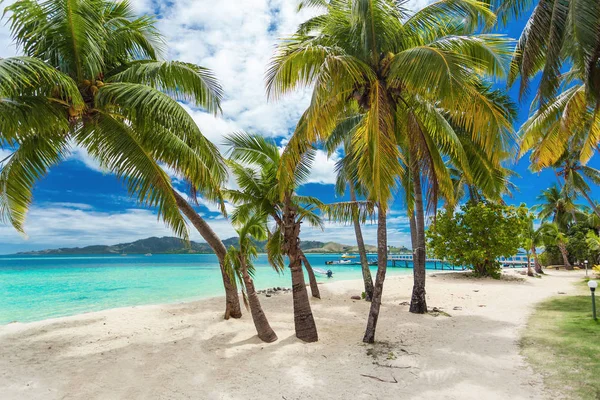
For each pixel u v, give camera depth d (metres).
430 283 18.70
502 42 6.66
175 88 8.16
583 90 10.60
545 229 25.80
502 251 19.36
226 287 10.28
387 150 6.65
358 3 6.73
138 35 8.80
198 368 6.20
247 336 8.29
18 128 6.18
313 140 7.26
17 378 5.79
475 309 11.48
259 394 5.16
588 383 5.05
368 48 7.30
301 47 7.09
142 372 6.04
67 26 6.66
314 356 6.72
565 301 12.37
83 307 15.41
